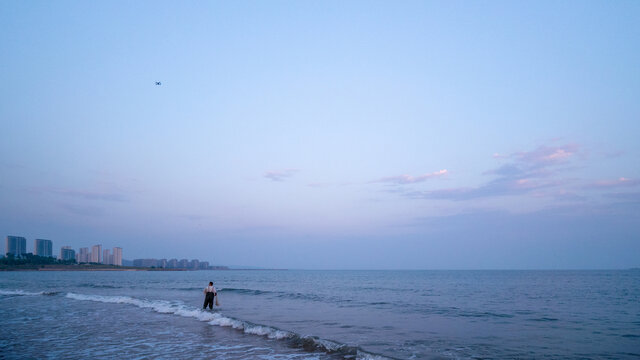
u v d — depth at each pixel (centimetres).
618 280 9256
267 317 2338
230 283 8156
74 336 1700
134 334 1750
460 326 2003
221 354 1367
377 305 3119
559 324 2083
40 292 4225
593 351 1416
